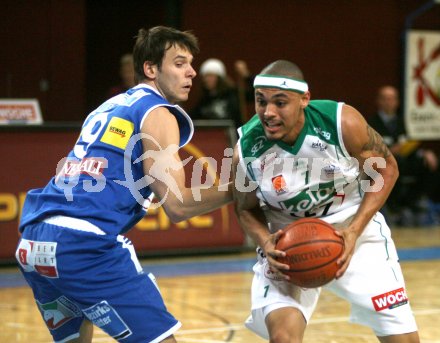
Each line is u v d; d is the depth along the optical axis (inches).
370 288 278.5
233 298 505.7
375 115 835.4
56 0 831.1
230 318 448.8
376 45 981.8
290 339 261.3
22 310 472.4
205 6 892.0
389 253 287.0
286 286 273.1
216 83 738.8
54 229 262.8
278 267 260.2
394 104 831.1
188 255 667.4
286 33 932.6
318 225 263.4
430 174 887.1
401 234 828.0
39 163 614.5
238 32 908.6
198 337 404.5
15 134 609.3
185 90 286.8
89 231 260.5
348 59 967.0
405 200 890.7
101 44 941.8
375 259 282.7
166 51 282.8
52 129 620.1
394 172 283.0
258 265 286.8
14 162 608.1
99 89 943.7
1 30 815.1
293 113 259.1
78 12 840.9
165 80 284.5
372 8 974.4
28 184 610.2
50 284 277.0
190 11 885.2
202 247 660.1
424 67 1001.5
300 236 259.6
